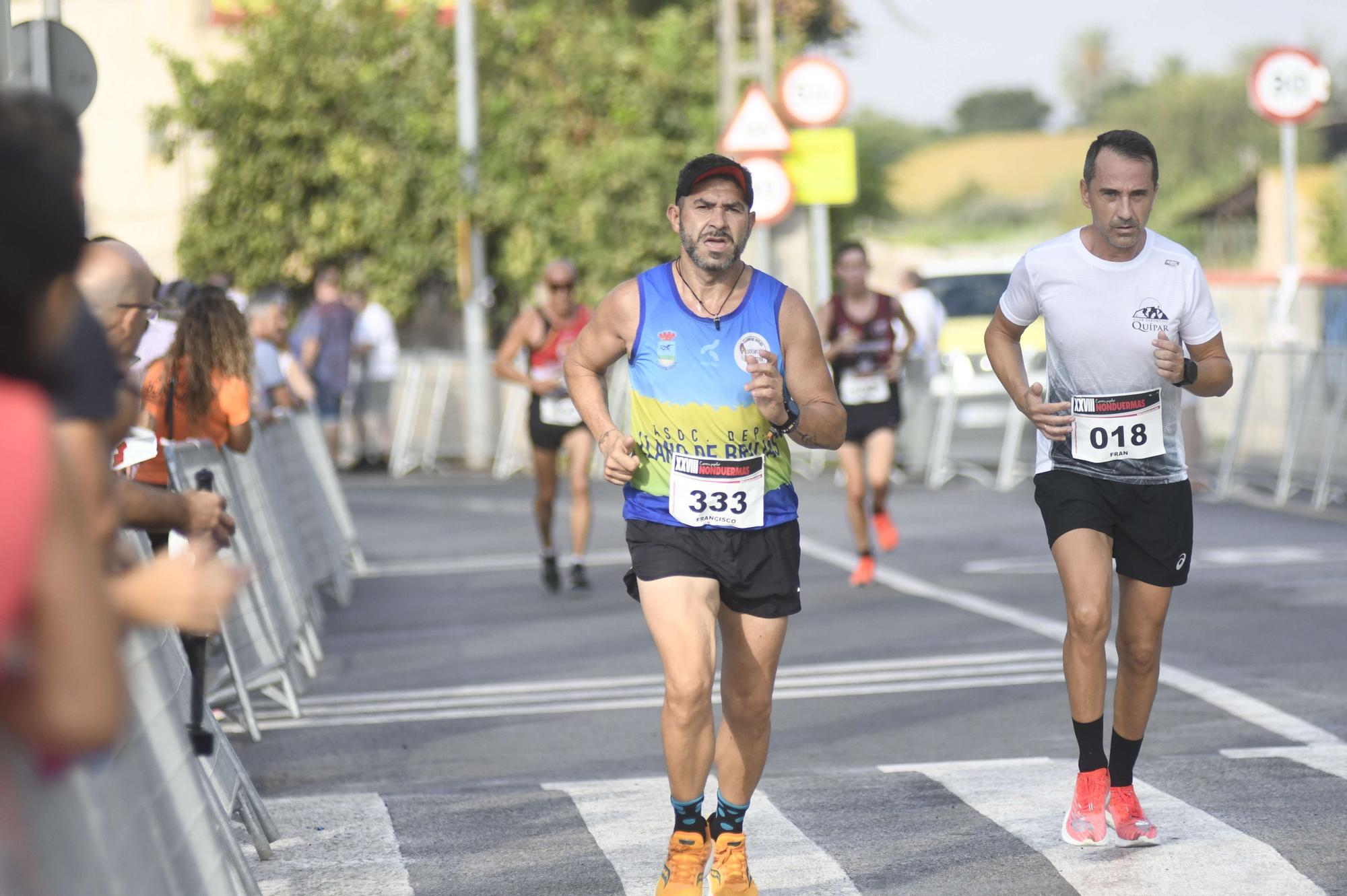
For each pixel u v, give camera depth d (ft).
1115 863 47.39
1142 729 49.73
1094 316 49.55
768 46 181.27
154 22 256.11
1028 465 177.37
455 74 216.13
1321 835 49.42
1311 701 70.13
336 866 48.44
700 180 44.01
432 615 101.55
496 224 208.64
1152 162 48.78
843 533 134.51
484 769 62.54
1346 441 145.48
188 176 242.78
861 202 412.98
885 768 59.77
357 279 214.90
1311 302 193.77
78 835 24.62
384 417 203.92
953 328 191.83
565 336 108.37
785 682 77.46
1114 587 103.65
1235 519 140.87
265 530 78.18
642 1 311.06
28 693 18.85
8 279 19.44
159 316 75.00
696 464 43.86
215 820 37.27
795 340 44.96
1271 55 158.81
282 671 72.69
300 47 211.20
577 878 46.91
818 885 45.91
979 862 47.78
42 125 19.71
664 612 43.14
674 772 43.21
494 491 176.76
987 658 81.56
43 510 18.70
